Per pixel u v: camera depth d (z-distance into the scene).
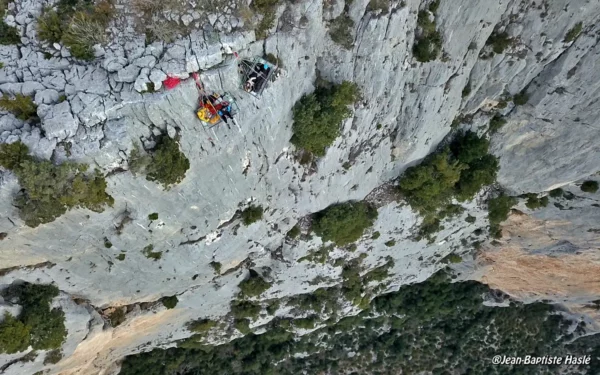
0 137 19.72
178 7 20.75
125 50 20.72
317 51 24.77
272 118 24.56
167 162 22.16
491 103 32.50
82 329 30.00
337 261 39.16
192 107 21.69
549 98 30.81
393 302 48.59
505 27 28.55
